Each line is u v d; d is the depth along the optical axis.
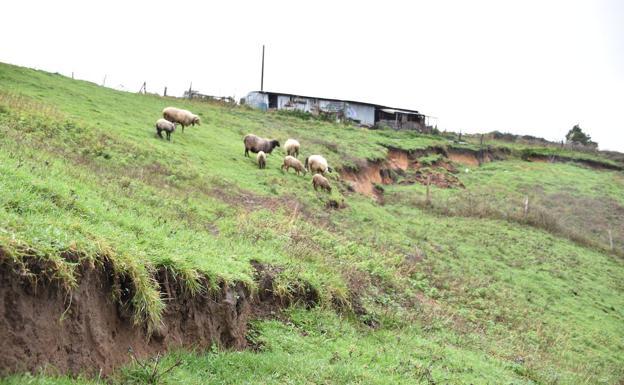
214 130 38.53
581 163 74.38
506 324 20.20
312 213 25.08
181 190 20.27
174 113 33.22
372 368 10.66
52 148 18.44
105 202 11.45
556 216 43.91
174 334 8.49
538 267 29.58
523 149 75.44
